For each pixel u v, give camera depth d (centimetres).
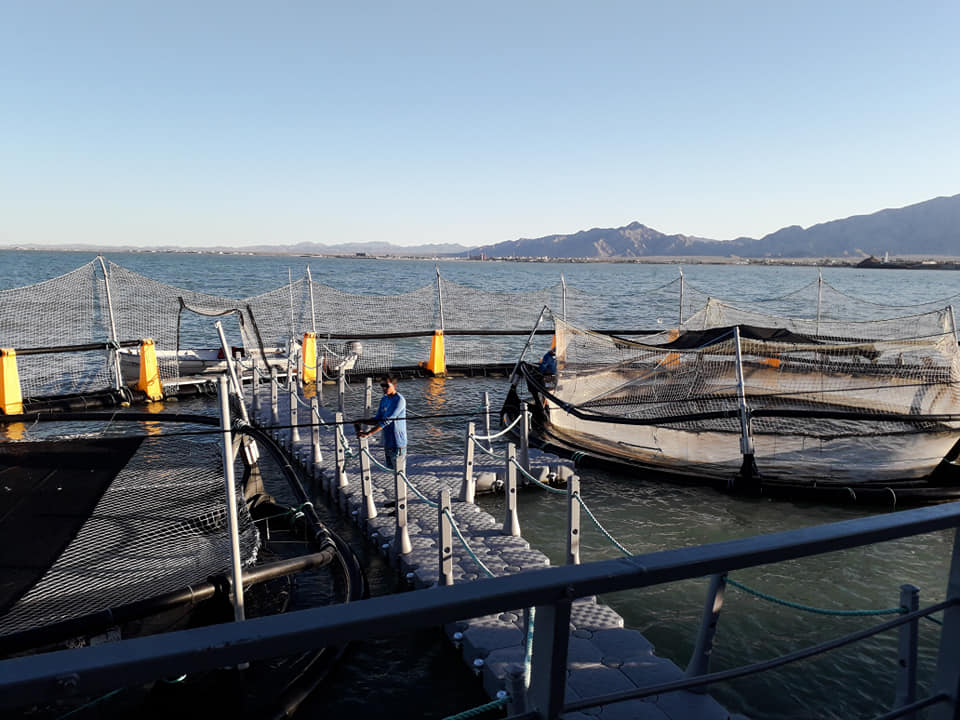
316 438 1469
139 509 848
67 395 2159
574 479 870
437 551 1012
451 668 783
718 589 347
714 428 1448
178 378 2358
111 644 133
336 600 895
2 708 120
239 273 14012
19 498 871
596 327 4284
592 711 579
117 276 3309
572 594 174
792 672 761
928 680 749
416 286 10319
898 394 1619
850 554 1081
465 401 2345
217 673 656
